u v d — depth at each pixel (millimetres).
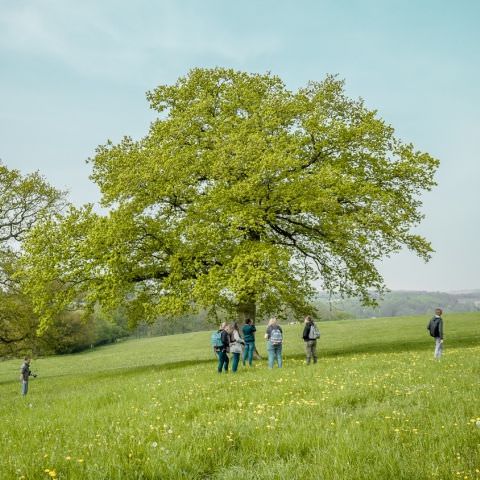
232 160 25703
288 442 7402
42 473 6793
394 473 5855
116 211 25938
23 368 24969
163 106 31766
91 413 11844
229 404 11250
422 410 8945
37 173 37938
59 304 27125
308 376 15383
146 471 6531
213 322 31812
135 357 56125
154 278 28281
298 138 27984
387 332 53750
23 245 27406
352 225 25734
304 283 30734
